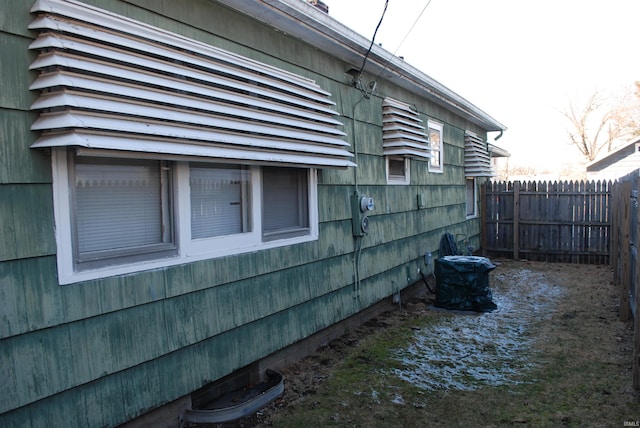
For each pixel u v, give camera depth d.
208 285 2.99
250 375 3.49
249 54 3.35
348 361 4.02
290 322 3.80
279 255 3.68
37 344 2.07
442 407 3.18
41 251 2.09
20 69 2.00
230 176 3.28
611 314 5.53
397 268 5.90
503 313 5.67
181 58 2.66
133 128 2.30
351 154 4.44
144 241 2.66
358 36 4.20
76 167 2.29
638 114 26.34
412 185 6.41
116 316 2.41
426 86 6.24
